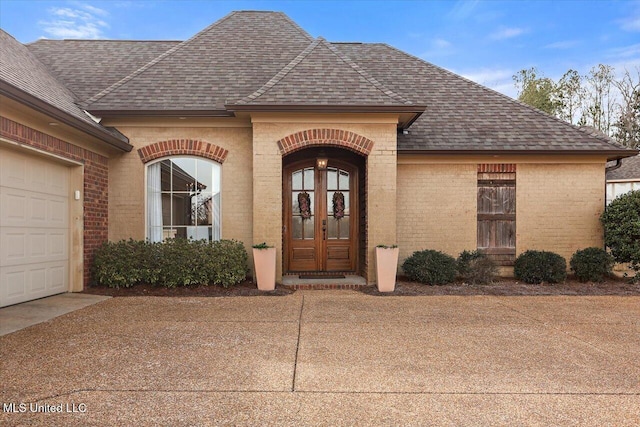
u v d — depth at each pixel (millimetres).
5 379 3648
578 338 5043
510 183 9938
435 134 9930
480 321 5848
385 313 6305
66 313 6168
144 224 8891
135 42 12195
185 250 8109
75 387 3494
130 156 8883
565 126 10367
